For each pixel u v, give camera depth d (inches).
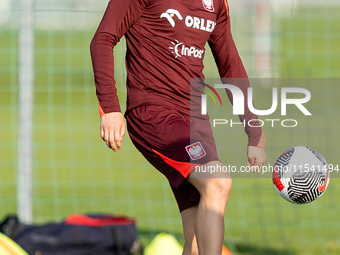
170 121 366.9
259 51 1563.7
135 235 544.7
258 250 644.7
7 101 2452.0
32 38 696.4
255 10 1459.2
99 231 530.3
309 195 408.5
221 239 334.3
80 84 2610.7
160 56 382.9
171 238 559.5
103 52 371.2
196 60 394.3
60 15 1202.0
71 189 1077.8
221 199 340.8
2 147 1585.9
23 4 693.9
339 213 869.8
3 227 526.9
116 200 978.1
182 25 382.0
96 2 1162.0
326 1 1418.6
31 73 697.6
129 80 391.2
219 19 422.6
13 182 1154.0
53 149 1531.7
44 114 2114.9
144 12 384.8
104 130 363.9
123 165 1326.3
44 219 807.1
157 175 1219.2
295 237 714.8
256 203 941.2
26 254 493.4
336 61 2471.7
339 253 629.9
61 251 513.0
